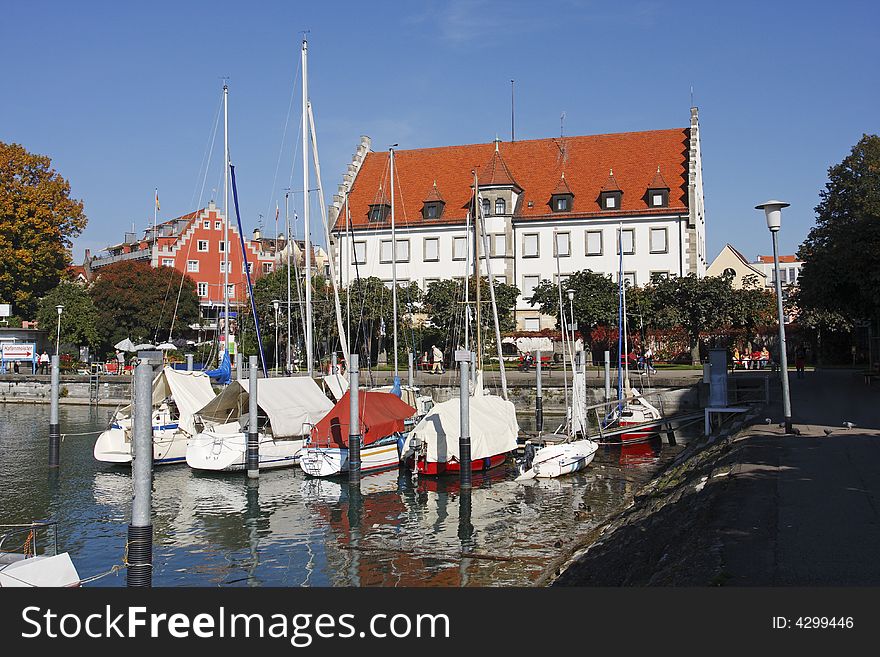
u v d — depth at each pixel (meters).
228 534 27.17
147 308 89.25
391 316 74.19
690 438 49.59
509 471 38.97
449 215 92.81
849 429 27.12
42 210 92.25
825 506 16.03
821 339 77.38
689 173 87.75
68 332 89.81
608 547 20.69
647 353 65.62
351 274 95.12
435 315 76.12
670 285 70.00
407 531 27.30
